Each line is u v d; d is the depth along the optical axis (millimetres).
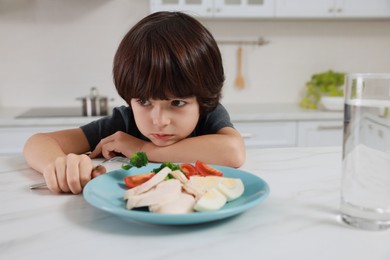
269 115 2168
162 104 848
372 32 2727
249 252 432
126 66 833
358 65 2760
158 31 832
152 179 578
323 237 471
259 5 2303
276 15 2322
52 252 432
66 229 497
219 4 2273
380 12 2375
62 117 2084
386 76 482
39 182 739
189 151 909
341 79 2451
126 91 865
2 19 2471
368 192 497
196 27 879
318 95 2484
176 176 592
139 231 490
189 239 466
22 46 2512
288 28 2660
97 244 452
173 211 492
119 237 472
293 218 535
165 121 855
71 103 2596
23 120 2023
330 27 2689
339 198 627
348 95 505
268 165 875
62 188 646
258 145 2199
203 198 518
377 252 431
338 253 428
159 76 795
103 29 2543
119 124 1155
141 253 429
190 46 823
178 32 834
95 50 2557
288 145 2221
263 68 2695
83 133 1093
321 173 800
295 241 460
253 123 2176
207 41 878
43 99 2576
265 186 582
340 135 2246
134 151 946
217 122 1096
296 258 417
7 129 2033
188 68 809
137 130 1164
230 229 496
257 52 2672
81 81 2580
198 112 923
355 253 429
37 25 2500
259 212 558
